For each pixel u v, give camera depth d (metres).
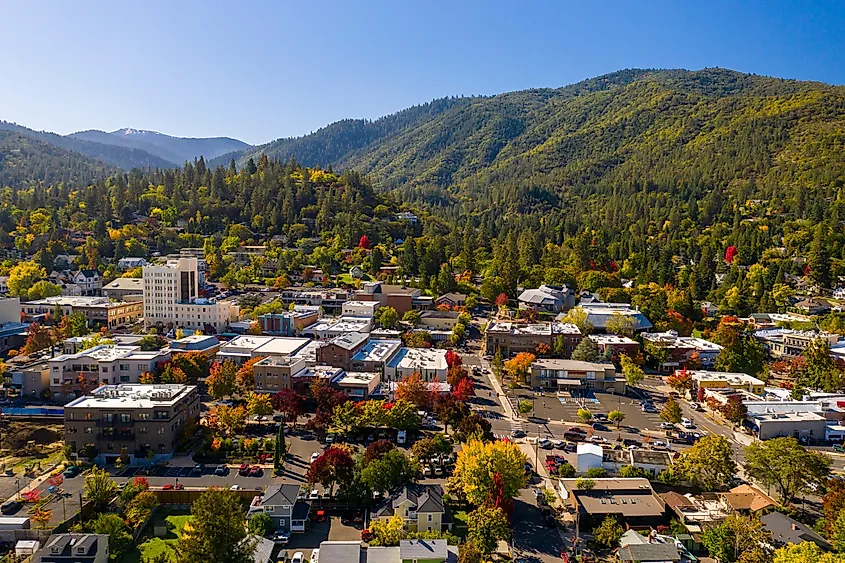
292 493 98.38
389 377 172.88
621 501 102.81
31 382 159.00
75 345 189.75
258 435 134.25
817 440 138.12
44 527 93.94
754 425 140.75
